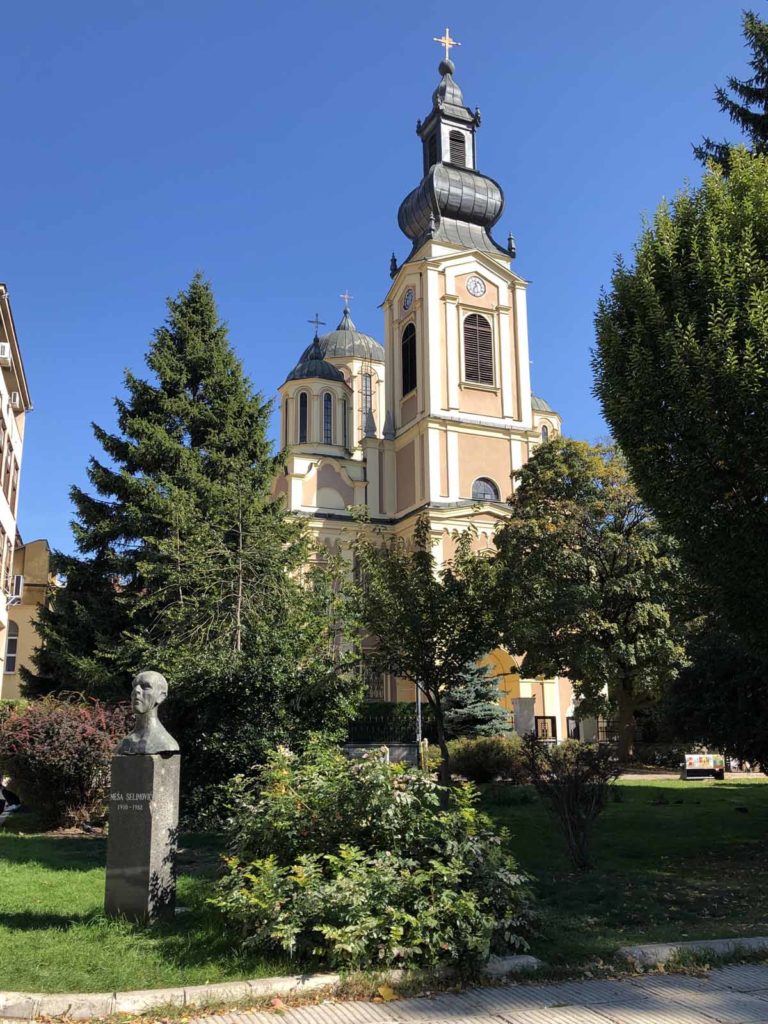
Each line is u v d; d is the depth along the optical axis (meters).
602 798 11.30
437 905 6.39
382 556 17.42
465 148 51.00
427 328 46.12
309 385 56.72
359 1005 5.64
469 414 45.94
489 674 37.56
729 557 10.80
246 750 13.71
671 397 10.91
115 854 7.65
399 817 7.14
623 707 32.59
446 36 52.62
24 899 8.64
